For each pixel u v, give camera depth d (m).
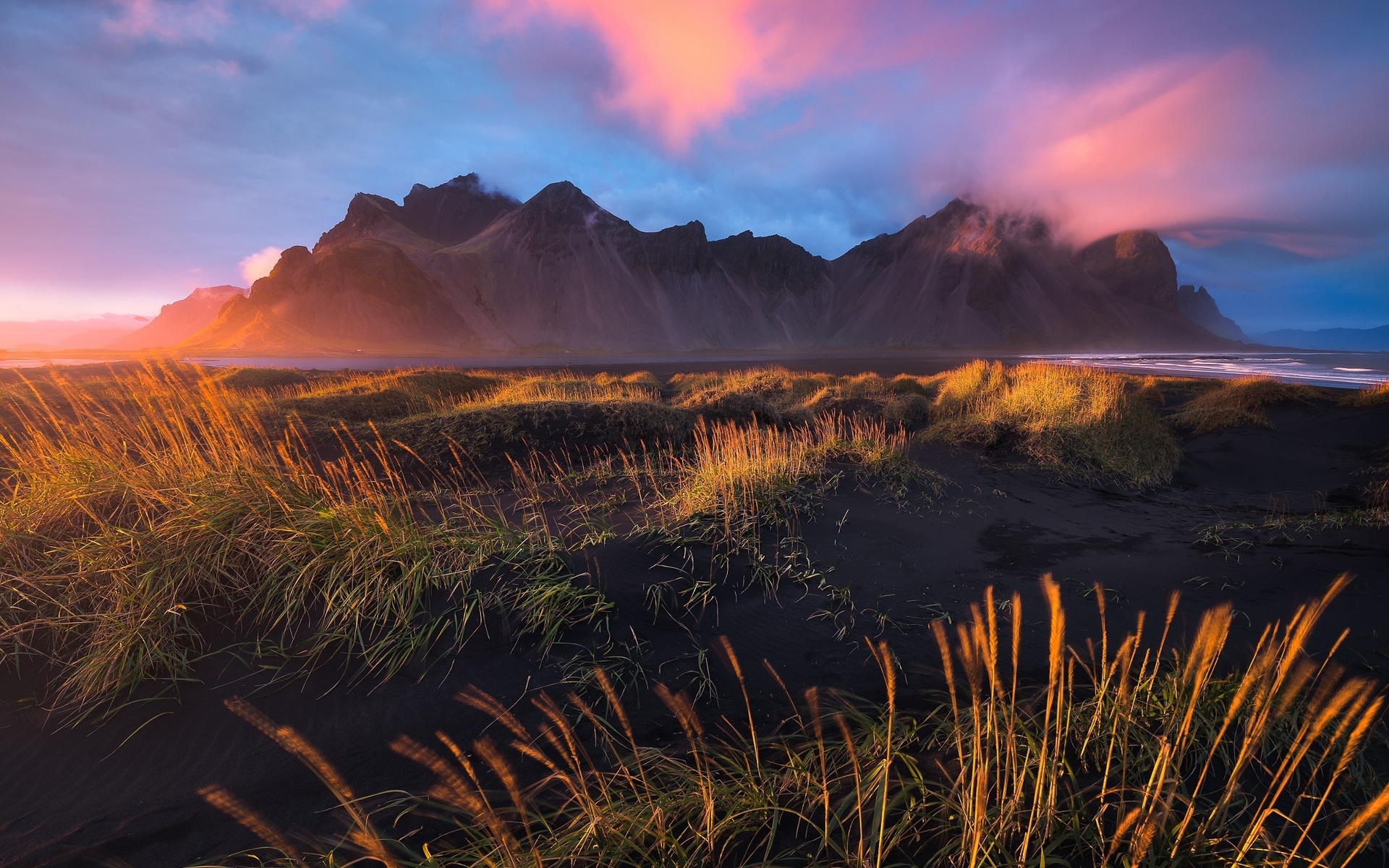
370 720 2.79
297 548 3.78
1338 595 3.94
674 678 3.09
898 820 1.92
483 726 2.73
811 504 5.75
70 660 3.13
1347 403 12.57
